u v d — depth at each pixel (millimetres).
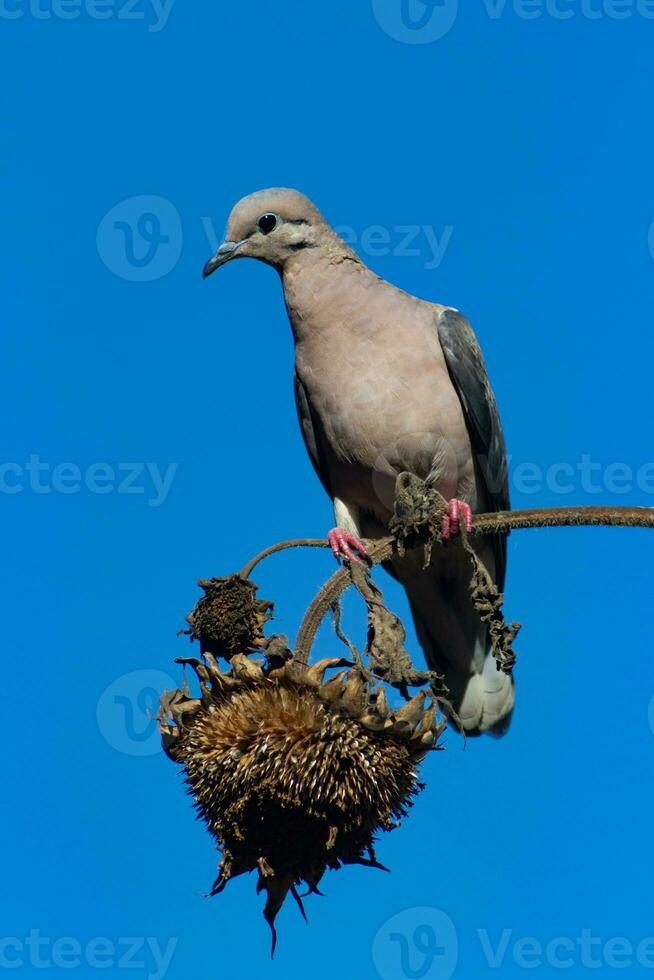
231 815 6879
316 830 6926
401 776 6992
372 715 6918
